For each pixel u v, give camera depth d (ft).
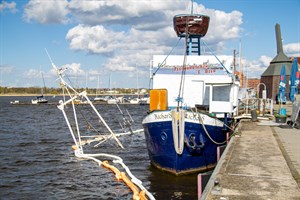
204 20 73.00
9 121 180.55
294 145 44.93
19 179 58.44
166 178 55.21
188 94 66.95
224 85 61.26
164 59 68.85
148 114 56.49
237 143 46.60
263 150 41.24
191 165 54.80
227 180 27.96
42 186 54.34
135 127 149.79
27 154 80.43
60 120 185.37
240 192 24.88
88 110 284.20
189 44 74.38
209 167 57.36
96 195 49.57
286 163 34.09
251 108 94.07
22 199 48.29
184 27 72.74
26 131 130.41
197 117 52.70
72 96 86.74
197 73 67.31
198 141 53.93
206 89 66.44
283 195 24.30
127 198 47.88
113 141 99.55
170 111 52.42
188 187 50.49
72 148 87.66
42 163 70.54
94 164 69.10
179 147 51.26
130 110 291.99
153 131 55.47
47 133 122.93
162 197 46.98
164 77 67.82
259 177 28.91
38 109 303.27
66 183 55.88
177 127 50.67
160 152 55.93
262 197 23.85
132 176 56.34
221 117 62.95
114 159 73.46
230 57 67.77
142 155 79.00
